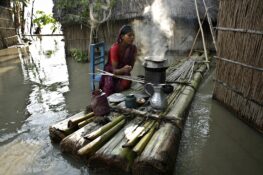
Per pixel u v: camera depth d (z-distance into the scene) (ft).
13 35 60.44
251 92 13.23
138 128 10.80
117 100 13.48
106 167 9.75
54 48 51.37
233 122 14.30
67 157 10.84
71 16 33.42
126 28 14.62
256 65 12.60
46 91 20.68
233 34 14.37
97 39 34.24
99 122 11.62
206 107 16.34
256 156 11.02
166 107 12.39
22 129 13.73
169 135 10.25
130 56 15.31
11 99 19.07
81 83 22.43
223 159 10.79
